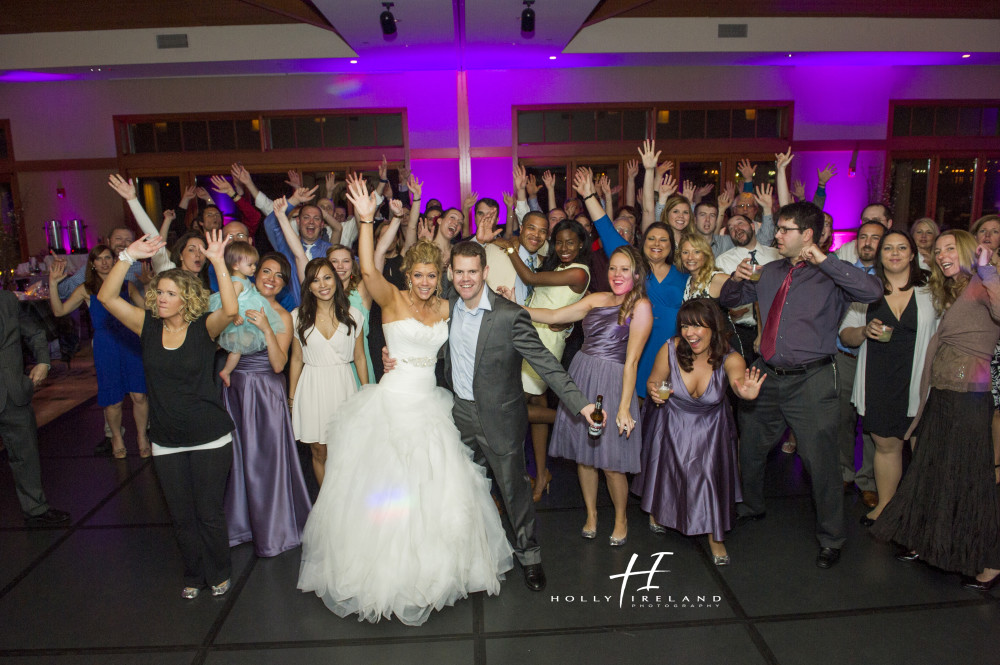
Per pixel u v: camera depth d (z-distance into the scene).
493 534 2.93
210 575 2.86
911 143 10.23
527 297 3.97
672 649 2.49
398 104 9.84
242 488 3.34
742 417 3.33
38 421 5.52
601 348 3.16
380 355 4.27
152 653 2.52
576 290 3.62
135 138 9.94
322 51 8.61
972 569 2.77
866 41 8.81
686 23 8.69
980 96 10.12
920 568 3.03
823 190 5.39
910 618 2.65
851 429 3.81
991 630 2.57
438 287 2.91
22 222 9.89
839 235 9.47
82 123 9.76
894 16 8.71
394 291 2.88
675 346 3.01
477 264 2.59
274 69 9.26
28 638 2.62
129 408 6.04
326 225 5.98
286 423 3.29
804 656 2.43
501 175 10.06
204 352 2.70
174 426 2.67
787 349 3.00
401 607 2.63
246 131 9.88
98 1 7.96
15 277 7.79
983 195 10.55
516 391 2.79
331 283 3.31
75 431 5.24
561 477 4.20
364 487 2.69
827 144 10.11
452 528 2.68
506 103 9.87
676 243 4.25
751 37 8.75
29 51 8.54
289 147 9.97
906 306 3.19
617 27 8.72
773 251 4.18
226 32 8.52
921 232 3.84
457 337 2.75
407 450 2.68
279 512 3.25
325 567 2.74
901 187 10.49
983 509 2.77
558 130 10.04
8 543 3.42
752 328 4.22
